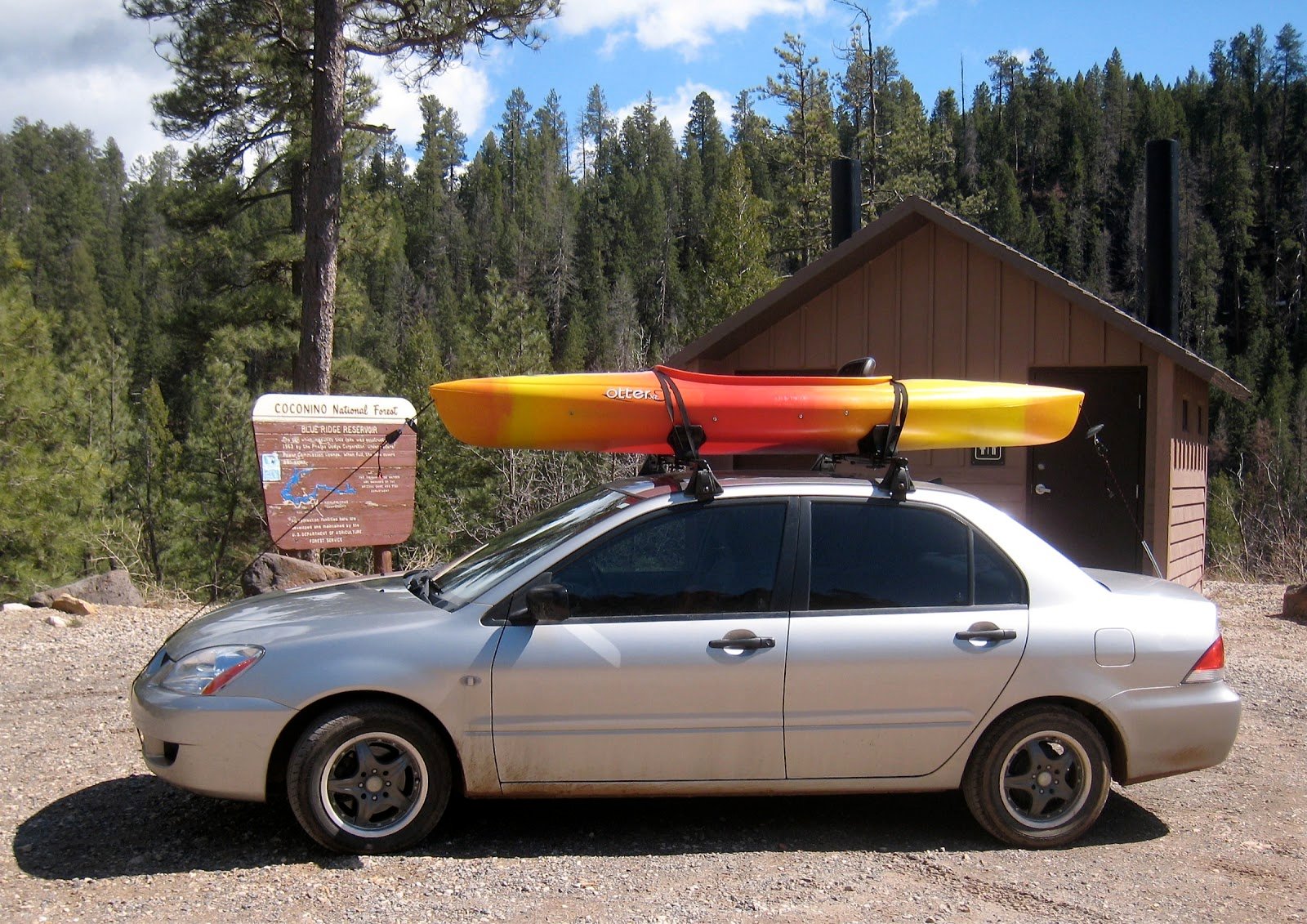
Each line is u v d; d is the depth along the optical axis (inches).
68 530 666.2
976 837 186.9
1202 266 2797.7
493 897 156.3
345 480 307.0
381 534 362.9
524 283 3316.9
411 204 3978.8
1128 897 160.6
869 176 1720.0
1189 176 3378.4
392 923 147.2
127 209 3580.2
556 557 179.0
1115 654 181.0
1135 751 181.6
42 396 677.9
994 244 415.8
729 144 4104.3
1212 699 183.8
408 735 171.2
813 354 462.0
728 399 201.8
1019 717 179.9
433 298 3100.4
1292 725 258.7
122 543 695.7
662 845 179.9
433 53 603.2
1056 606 183.3
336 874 163.9
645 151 4699.8
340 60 586.2
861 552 184.2
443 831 184.5
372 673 169.0
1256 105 3873.0
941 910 154.6
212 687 168.7
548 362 1302.9
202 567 877.2
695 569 180.9
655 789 176.2
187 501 909.2
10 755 221.6
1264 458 947.3
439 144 5054.1
